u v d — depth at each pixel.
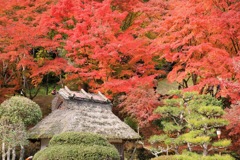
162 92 20.56
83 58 15.69
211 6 15.16
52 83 24.38
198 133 10.84
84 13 16.06
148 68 16.48
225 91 12.58
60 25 16.70
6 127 11.84
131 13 19.25
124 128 13.20
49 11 17.62
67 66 15.50
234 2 15.23
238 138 14.02
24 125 12.63
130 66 16.23
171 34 15.45
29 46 15.88
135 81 14.77
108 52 15.23
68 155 8.65
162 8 18.08
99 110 13.48
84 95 14.12
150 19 18.91
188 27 14.23
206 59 13.52
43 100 19.91
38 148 14.00
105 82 14.55
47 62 15.98
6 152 12.66
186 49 15.37
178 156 10.45
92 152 8.81
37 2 18.59
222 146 10.89
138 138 13.07
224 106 16.19
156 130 15.95
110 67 15.80
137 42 15.55
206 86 15.71
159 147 13.13
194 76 15.76
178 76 13.99
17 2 17.50
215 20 13.62
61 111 13.44
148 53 15.72
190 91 12.87
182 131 14.13
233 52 14.94
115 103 17.58
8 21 16.30
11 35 15.22
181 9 15.46
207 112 10.97
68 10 16.77
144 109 14.17
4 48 15.74
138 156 15.00
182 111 12.08
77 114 12.59
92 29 15.38
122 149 13.42
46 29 15.92
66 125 12.10
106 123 13.00
